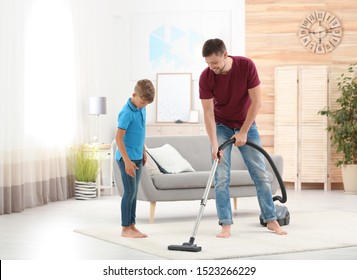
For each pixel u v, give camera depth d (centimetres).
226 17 1542
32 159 1231
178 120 1539
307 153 1472
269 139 1505
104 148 1384
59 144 1324
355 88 1420
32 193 1229
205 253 869
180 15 1559
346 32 1485
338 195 1388
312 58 1489
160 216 1143
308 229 1016
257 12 1502
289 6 1493
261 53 1502
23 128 1196
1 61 1151
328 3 1487
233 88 941
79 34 1396
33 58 1250
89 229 1020
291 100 1475
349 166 1415
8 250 907
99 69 1497
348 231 1002
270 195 987
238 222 1071
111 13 1541
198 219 898
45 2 1284
